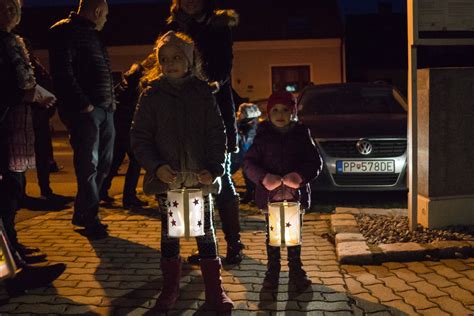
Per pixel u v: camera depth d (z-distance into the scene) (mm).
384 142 6609
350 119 7316
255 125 6824
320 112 7926
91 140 5055
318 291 3840
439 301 3619
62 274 4242
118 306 3617
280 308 3557
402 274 4168
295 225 3484
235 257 4465
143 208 6715
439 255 4492
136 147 3377
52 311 3539
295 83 31500
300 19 31578
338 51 31266
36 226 5781
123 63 31797
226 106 4258
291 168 3824
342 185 6641
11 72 3801
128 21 32438
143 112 3406
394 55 31531
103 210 6633
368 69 31328
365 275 4164
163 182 3391
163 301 3508
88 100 4867
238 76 31672
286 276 4152
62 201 7344
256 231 5520
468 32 4957
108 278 4156
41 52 31016
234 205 4418
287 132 3850
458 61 19203
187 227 3225
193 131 3404
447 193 5094
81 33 4930
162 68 3381
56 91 4836
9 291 3781
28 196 7539
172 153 3402
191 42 3436
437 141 5043
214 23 4078
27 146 4117
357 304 3602
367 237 4930
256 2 32719
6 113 3889
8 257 2783
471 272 4164
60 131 28156
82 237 5332
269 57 31422
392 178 6621
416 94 4977
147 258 4652
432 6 4887
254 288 3918
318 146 6691
